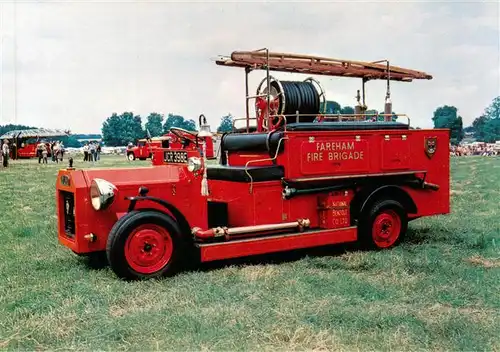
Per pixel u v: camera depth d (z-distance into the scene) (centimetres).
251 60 750
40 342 433
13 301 520
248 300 521
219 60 774
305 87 775
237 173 691
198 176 652
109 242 586
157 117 7238
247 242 657
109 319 475
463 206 1125
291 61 778
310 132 707
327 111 877
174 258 611
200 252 629
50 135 5259
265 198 695
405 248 753
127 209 627
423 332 440
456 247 750
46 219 1050
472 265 654
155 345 421
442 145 827
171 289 558
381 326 454
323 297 527
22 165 3369
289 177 696
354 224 752
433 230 873
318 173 713
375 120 880
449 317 470
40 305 508
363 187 759
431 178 818
